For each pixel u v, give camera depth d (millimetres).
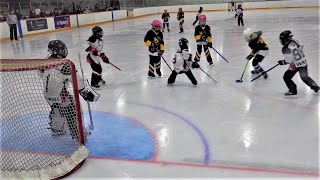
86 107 4426
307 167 2615
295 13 20422
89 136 3410
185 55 5082
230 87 5105
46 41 12969
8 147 3158
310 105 4070
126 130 3549
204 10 27391
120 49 10039
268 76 5688
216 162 2760
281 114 3816
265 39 10586
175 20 21828
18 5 17672
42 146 3160
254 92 4766
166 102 4512
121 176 2609
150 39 5840
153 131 3494
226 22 17672
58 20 17219
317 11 20984
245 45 9578
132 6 27984
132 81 5855
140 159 2869
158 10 28547
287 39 4242
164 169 2680
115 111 4219
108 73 6629
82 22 19125
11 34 13508
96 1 24000
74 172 2703
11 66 2857
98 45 5301
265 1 25219
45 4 19656
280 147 2982
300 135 3219
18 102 4262
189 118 3844
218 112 4004
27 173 2561
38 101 4301
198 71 6359
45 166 2662
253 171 2588
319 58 6973
